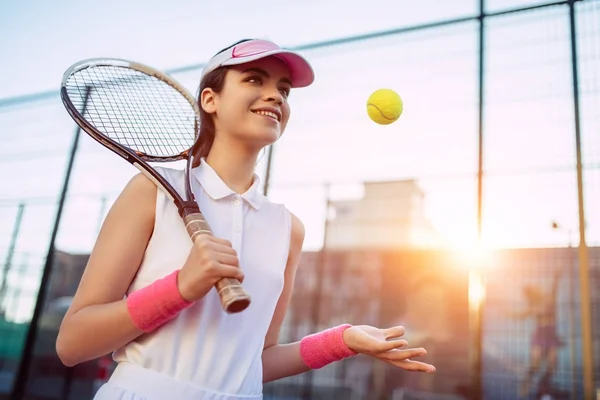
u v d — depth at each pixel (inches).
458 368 282.0
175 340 40.8
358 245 335.6
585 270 124.8
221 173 48.4
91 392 240.5
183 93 58.8
